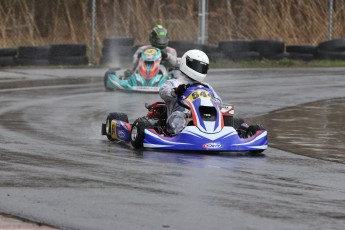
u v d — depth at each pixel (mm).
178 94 35031
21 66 87688
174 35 106500
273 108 54469
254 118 48812
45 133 39875
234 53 95562
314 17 106625
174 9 112688
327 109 54312
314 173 29922
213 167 30531
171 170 29469
